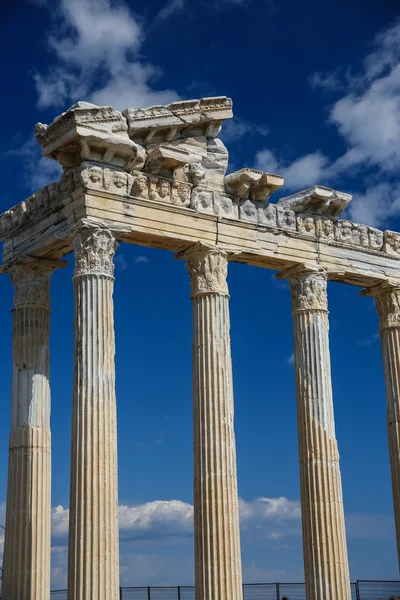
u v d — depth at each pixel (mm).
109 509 36625
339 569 41938
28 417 42031
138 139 41094
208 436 39969
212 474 39531
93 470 36688
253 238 43250
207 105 42375
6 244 44531
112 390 37875
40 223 42125
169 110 41250
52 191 41594
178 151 41000
